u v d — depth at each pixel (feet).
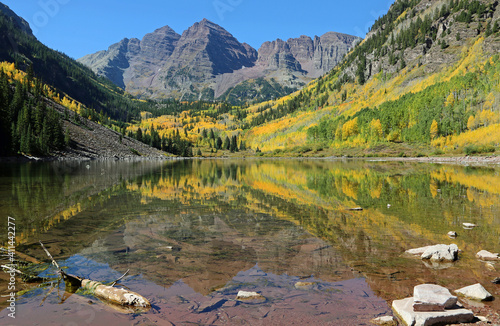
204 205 57.26
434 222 42.29
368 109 620.08
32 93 442.09
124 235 35.24
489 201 60.44
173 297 19.62
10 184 87.97
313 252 29.32
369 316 17.51
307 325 16.21
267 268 25.03
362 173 140.67
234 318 16.93
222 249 30.04
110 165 216.33
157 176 125.29
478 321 17.26
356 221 43.19
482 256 27.61
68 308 17.79
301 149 585.63
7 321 15.98
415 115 476.54
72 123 442.09
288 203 59.77
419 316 16.66
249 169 184.75
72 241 32.35
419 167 186.80
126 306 18.15
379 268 25.14
